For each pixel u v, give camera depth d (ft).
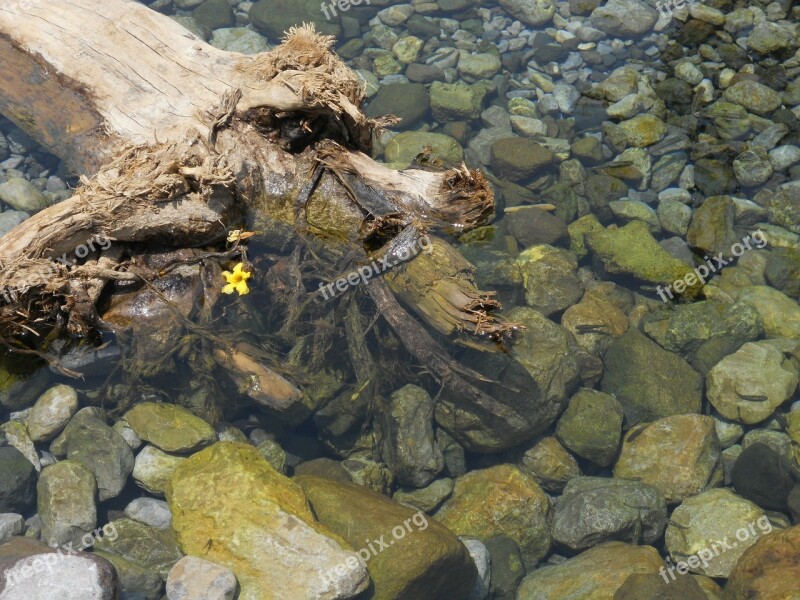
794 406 5.38
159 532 4.65
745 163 6.56
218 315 5.20
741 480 5.00
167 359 5.05
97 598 4.03
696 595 4.41
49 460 4.85
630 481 5.07
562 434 5.29
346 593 4.19
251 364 5.08
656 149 6.79
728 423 5.37
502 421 5.15
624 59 7.73
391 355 5.29
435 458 5.08
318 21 7.76
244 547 4.31
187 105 5.43
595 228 6.32
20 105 5.97
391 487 5.09
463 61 7.57
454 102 7.11
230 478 4.51
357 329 5.24
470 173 5.62
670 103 7.18
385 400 5.18
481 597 4.69
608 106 7.23
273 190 5.47
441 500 5.06
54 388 4.98
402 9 8.06
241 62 5.55
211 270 5.26
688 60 7.62
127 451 4.86
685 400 5.42
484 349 5.23
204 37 7.59
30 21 5.89
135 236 5.13
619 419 5.30
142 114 5.46
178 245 5.30
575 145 6.86
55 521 4.54
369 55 7.71
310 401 5.15
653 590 4.39
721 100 7.18
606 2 8.05
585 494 4.96
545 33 7.98
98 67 5.67
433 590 4.50
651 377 5.47
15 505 4.63
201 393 5.05
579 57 7.77
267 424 5.15
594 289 5.98
